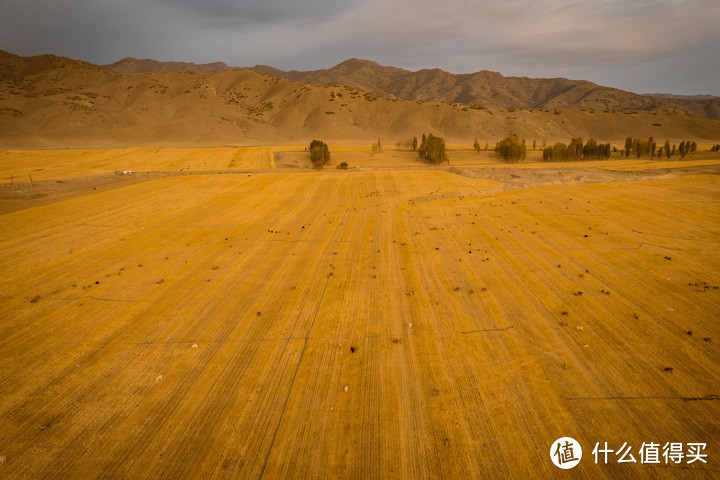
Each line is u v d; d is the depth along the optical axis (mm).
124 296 17766
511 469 8570
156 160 90188
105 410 10594
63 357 13086
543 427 9695
